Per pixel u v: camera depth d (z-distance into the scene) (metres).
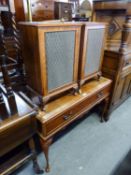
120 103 2.03
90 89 1.35
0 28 0.69
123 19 1.54
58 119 1.08
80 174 1.25
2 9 1.07
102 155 1.41
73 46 1.03
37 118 0.99
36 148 1.42
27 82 1.14
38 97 1.04
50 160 1.34
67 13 1.55
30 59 0.96
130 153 1.43
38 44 0.82
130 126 1.75
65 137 1.58
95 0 1.62
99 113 1.93
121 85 1.76
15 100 0.93
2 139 0.80
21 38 0.97
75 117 1.25
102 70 1.64
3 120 0.81
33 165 1.19
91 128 1.71
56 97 1.20
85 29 1.02
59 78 1.04
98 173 1.26
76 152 1.43
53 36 0.87
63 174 1.24
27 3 1.22
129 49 1.51
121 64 1.47
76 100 1.18
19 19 1.22
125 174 1.25
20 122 0.84
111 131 1.68
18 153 1.07
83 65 1.17
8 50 1.11
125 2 1.41
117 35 1.63
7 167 0.98
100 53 1.32
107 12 1.63
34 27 0.79
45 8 1.40
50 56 0.91
